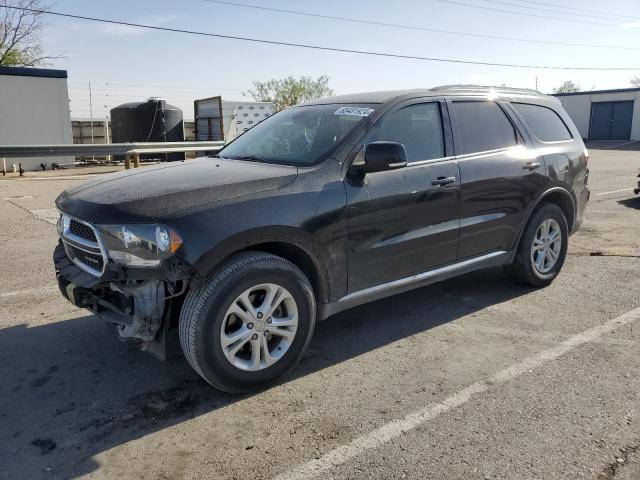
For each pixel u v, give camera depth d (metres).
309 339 3.70
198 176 3.69
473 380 3.62
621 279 5.73
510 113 5.13
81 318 4.76
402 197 4.04
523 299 5.14
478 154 4.68
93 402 3.41
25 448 2.94
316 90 52.09
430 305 5.03
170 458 2.85
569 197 5.52
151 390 3.55
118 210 3.21
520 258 5.20
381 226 3.95
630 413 3.19
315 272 3.71
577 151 5.66
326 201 3.64
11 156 13.84
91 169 18.92
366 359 3.96
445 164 4.39
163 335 3.33
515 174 4.90
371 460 2.80
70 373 3.78
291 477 2.69
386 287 4.11
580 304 5.00
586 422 3.10
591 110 40.69
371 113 4.13
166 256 3.10
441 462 2.77
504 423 3.11
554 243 5.47
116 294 3.42
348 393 3.48
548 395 3.41
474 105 4.85
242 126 22.61
